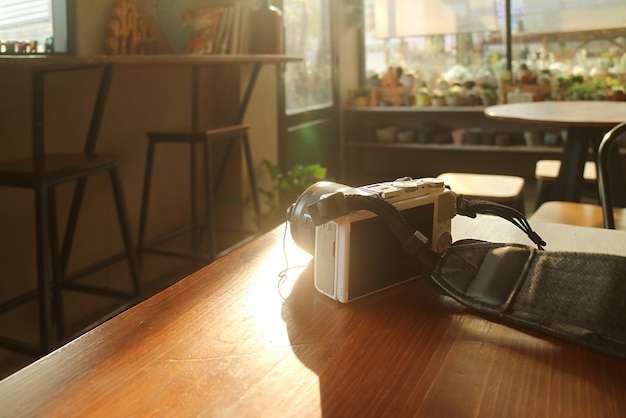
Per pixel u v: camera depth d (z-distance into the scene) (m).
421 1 5.24
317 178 3.44
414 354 0.60
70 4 2.29
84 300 2.55
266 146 3.60
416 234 0.75
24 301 1.98
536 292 0.67
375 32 5.45
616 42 4.72
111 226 2.61
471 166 5.36
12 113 2.10
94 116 2.02
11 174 1.71
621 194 2.73
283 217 3.39
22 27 2.25
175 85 2.91
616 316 0.61
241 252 0.93
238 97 3.25
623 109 2.81
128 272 2.75
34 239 2.22
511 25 5.01
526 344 0.62
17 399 0.52
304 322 0.68
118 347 0.61
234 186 3.32
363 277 0.74
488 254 0.73
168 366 0.58
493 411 0.50
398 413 0.50
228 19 2.76
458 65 5.17
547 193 2.95
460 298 0.71
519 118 2.51
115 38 2.43
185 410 0.50
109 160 1.97
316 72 4.57
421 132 5.09
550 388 0.54
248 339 0.64
